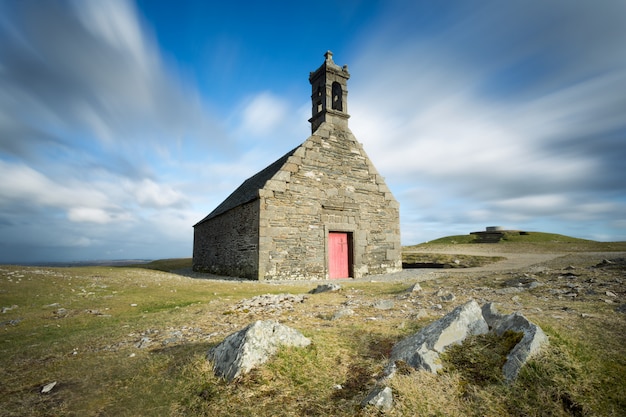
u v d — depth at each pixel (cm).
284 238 1504
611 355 320
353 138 1842
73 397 331
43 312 757
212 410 288
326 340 417
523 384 282
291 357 359
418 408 267
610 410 252
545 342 317
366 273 1728
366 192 1808
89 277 1355
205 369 354
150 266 2750
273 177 1521
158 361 400
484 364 314
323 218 1631
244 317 610
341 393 304
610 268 907
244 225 1622
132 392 332
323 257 1600
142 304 834
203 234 2311
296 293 961
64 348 491
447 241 4234
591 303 557
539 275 923
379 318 551
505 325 362
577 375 283
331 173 1698
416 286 829
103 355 445
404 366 323
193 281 1345
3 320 690
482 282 915
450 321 367
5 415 300
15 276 1234
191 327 562
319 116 1872
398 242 1878
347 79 1938
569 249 2555
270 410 284
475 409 266
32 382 372
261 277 1424
